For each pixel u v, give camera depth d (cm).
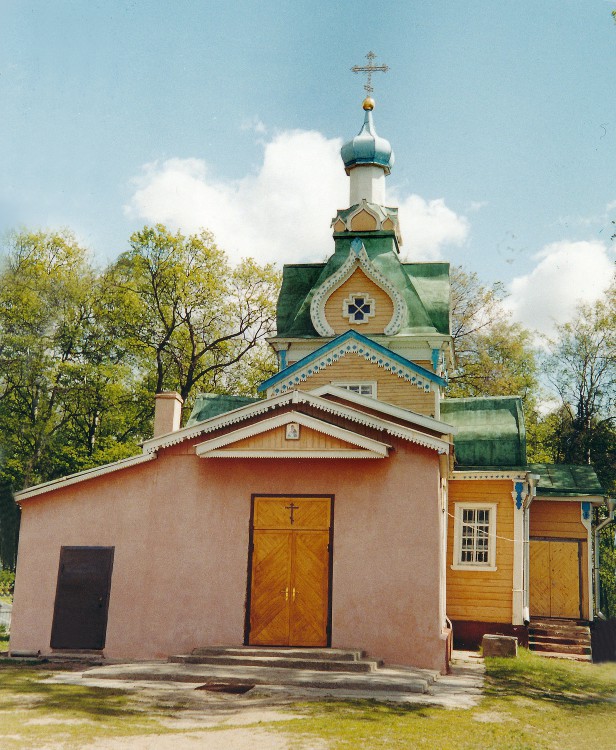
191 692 1298
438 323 2756
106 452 3866
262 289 4084
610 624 2494
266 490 1703
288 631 1636
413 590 1602
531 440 4259
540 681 1606
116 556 1734
